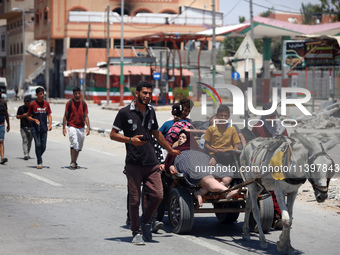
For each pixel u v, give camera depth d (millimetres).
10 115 58938
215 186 13195
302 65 48438
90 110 72625
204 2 112312
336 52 47188
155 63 87750
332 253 12664
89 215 16094
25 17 134875
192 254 12250
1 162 26578
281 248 12477
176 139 14484
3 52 151250
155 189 13039
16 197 18547
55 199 18359
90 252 12234
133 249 12578
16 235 13633
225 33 65438
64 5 106375
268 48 70125
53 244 12859
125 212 16625
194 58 99062
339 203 18281
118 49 103250
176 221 14336
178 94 74812
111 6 109062
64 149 33062
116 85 92250
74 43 110188
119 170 25156
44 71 117688
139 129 12961
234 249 12805
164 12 111688
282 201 11867
